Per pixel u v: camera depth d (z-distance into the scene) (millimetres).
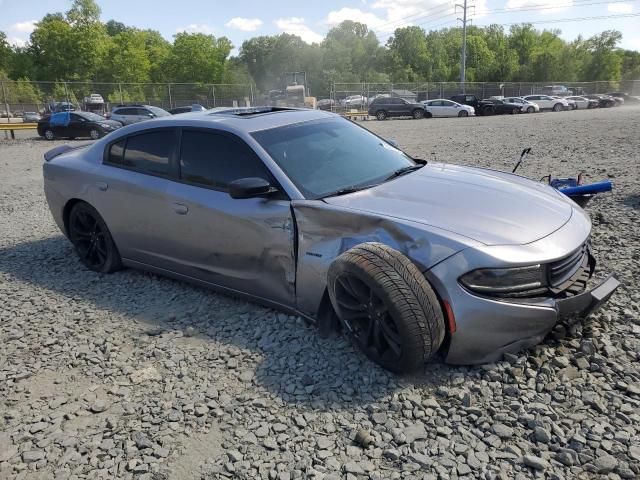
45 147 20234
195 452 2607
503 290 2842
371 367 3160
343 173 3795
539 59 84000
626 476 2270
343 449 2557
